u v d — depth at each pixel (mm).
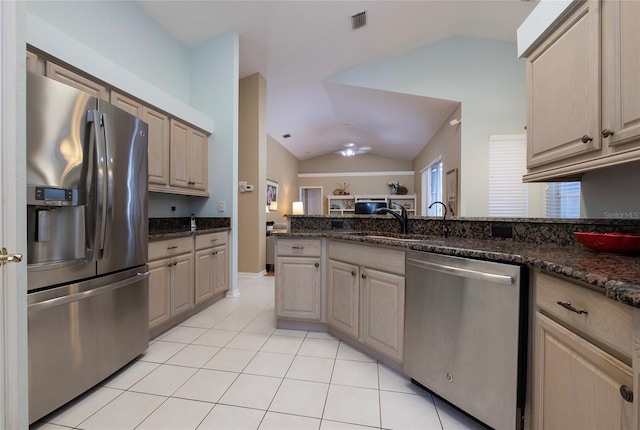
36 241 1348
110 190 1605
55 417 1371
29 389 1268
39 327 1312
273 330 2439
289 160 8719
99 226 1526
